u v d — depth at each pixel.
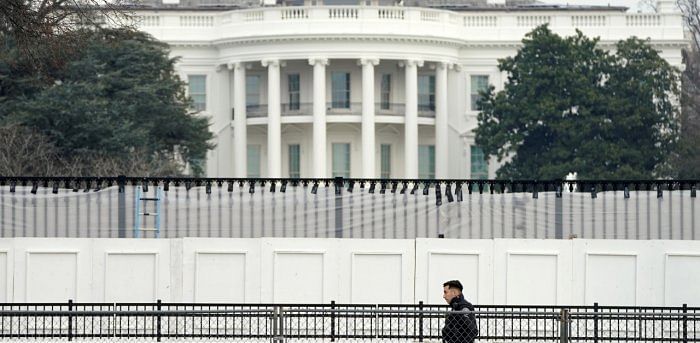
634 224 83.12
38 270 80.75
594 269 80.75
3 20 102.50
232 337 73.06
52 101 162.62
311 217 83.44
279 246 80.94
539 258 80.88
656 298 80.56
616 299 80.62
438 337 73.81
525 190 88.88
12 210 82.94
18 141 155.38
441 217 83.56
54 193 83.06
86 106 164.38
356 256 81.00
